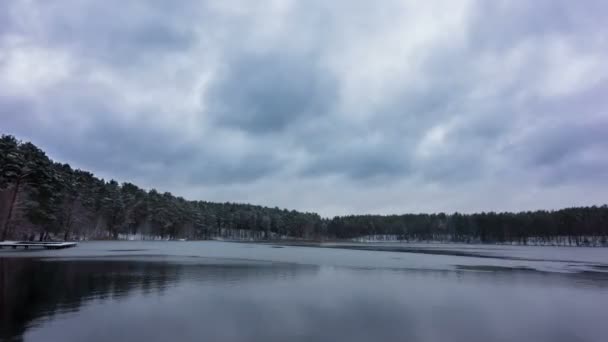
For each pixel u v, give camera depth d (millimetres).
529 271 27984
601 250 83812
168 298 14359
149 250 49125
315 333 10023
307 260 35375
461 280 21797
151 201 106375
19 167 49344
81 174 89125
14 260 27906
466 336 10117
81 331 9562
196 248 60344
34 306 12328
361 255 46625
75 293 14859
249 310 12531
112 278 19359
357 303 14211
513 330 10789
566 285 20234
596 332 10703
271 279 20688
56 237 72125
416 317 12086
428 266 31000
